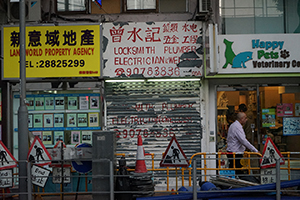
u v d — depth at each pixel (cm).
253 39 891
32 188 668
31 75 886
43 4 927
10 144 922
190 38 902
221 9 945
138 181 631
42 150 654
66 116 921
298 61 894
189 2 922
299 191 615
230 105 945
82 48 888
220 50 888
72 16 927
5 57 896
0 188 655
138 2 929
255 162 910
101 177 636
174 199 601
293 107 939
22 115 670
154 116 924
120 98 930
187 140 923
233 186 645
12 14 927
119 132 924
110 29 902
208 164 923
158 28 903
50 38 888
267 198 601
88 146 685
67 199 738
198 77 917
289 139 947
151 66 900
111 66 900
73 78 898
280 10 941
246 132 949
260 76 897
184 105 927
